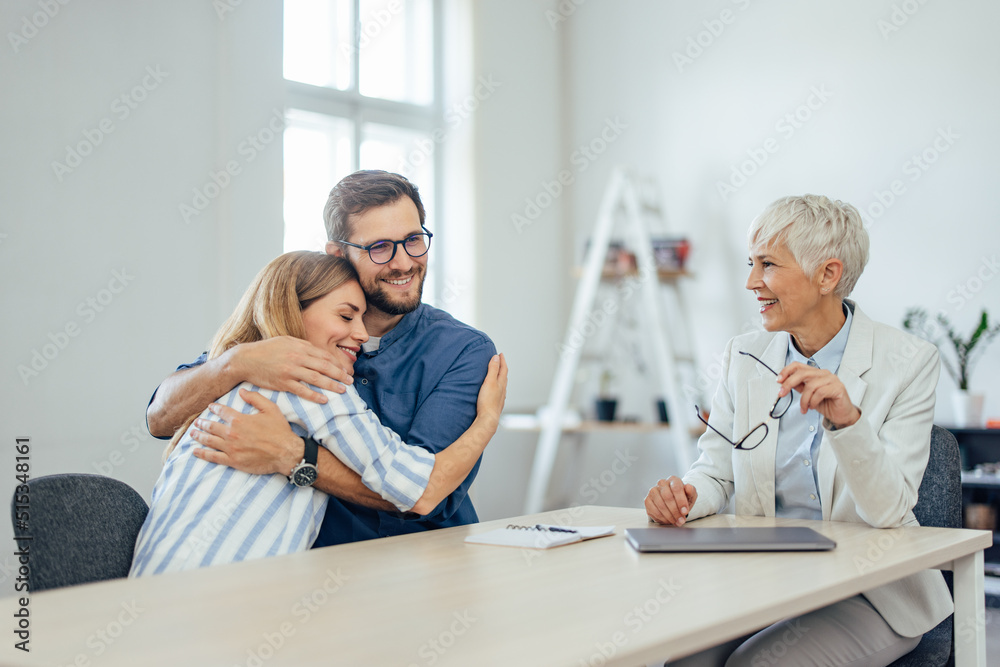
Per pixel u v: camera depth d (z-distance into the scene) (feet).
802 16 12.67
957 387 10.91
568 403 15.37
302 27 12.63
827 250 5.13
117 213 9.59
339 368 4.63
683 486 5.06
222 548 4.13
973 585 4.34
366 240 5.46
